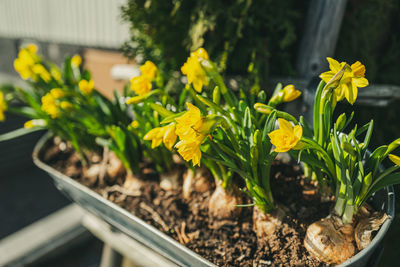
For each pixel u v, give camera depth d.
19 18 2.03
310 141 0.34
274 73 0.74
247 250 0.38
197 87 0.41
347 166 0.36
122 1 1.24
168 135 0.37
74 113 0.54
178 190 0.47
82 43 1.52
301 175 0.44
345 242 0.34
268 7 0.66
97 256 1.02
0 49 2.34
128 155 0.49
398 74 0.69
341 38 0.69
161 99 0.47
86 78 0.60
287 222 0.39
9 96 0.59
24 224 1.14
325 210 0.39
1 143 1.40
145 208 0.46
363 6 0.67
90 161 0.57
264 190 0.39
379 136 0.68
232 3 0.64
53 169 0.53
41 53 1.92
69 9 1.56
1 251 0.90
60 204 1.28
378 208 0.36
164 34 0.70
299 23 0.72
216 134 0.40
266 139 0.37
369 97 0.60
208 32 0.66
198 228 0.42
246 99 0.44
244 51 0.66
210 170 0.46
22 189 1.39
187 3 0.67
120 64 1.31
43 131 1.57
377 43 0.68
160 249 0.39
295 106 0.66
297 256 0.36
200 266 0.35
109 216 0.44
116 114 0.56
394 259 0.64
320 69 0.66
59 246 0.97
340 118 0.36
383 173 0.34
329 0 0.62
